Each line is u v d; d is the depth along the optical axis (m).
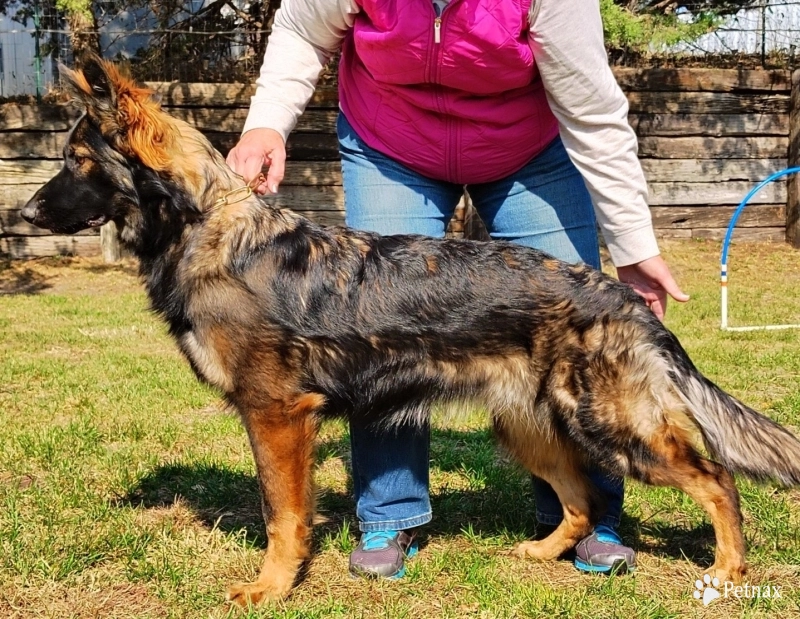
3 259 12.60
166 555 3.52
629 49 13.30
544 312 3.18
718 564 3.28
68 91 3.29
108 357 7.58
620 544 3.52
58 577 3.31
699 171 13.63
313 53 3.58
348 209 3.62
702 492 3.24
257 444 3.20
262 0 13.43
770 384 6.57
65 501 4.03
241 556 3.55
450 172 3.47
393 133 3.44
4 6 13.55
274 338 3.11
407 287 3.23
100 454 4.79
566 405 3.20
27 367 7.08
